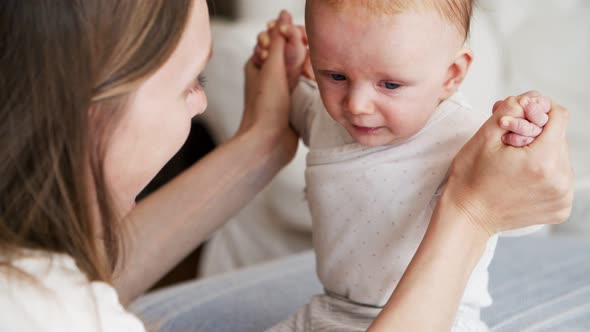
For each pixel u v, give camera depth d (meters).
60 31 0.53
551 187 0.64
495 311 0.98
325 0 0.70
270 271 1.14
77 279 0.56
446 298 0.64
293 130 0.93
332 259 0.82
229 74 1.79
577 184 1.65
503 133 0.65
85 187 0.57
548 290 1.04
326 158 0.81
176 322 0.99
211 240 1.93
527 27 2.01
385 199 0.78
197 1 0.62
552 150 0.63
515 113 0.65
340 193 0.80
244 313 1.00
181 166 2.23
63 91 0.54
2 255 0.55
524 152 0.63
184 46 0.60
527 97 0.65
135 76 0.57
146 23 0.56
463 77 0.75
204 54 0.63
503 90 1.96
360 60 0.69
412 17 0.67
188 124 0.64
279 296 1.05
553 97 1.91
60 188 0.56
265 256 1.84
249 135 0.92
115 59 0.56
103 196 0.60
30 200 0.56
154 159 0.63
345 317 0.83
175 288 1.11
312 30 0.71
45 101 0.54
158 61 0.57
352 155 0.79
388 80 0.70
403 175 0.77
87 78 0.54
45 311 0.53
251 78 0.95
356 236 0.80
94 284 0.57
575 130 1.86
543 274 1.09
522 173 0.63
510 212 0.66
